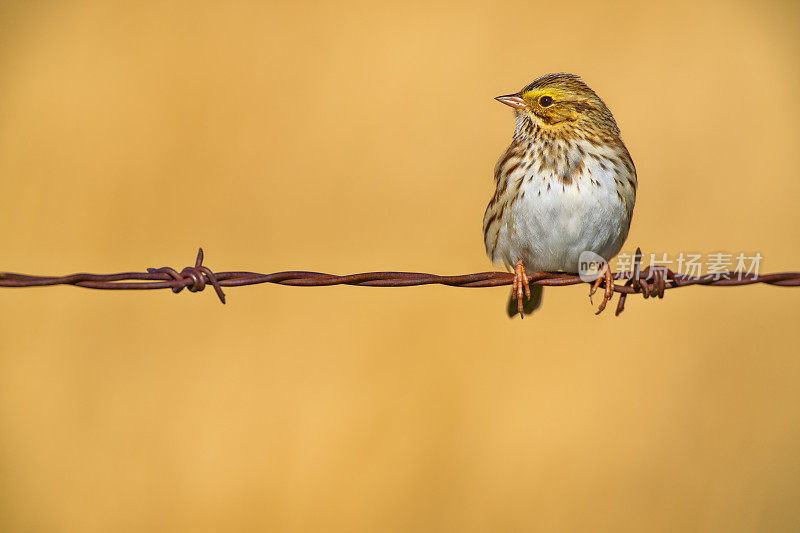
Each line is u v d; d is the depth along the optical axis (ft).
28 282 22.12
